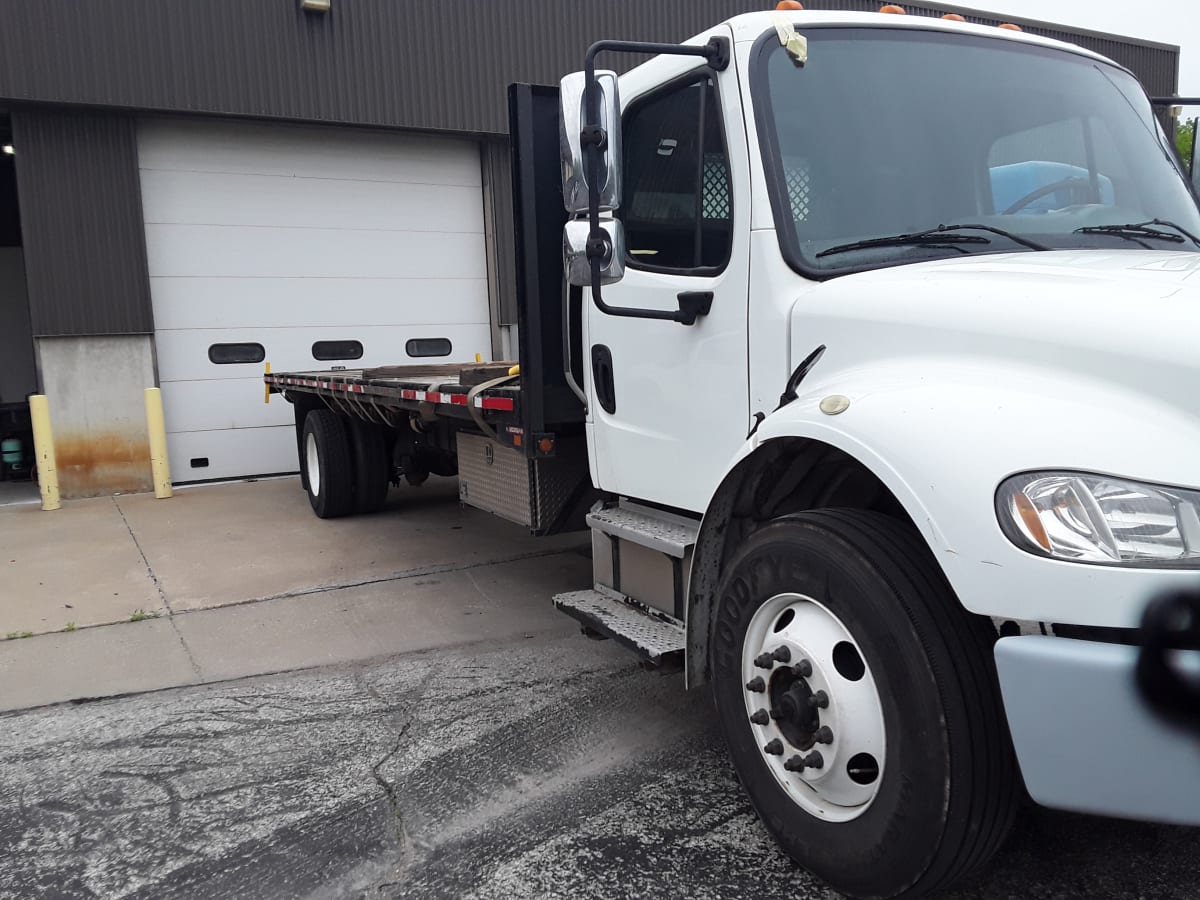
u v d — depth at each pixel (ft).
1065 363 6.93
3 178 42.39
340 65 33.19
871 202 9.68
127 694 14.11
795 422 8.09
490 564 21.06
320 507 26.08
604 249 9.41
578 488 15.62
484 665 14.82
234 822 10.23
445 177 36.78
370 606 18.15
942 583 7.14
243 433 34.09
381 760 11.60
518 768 11.24
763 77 9.61
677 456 11.00
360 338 35.78
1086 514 6.14
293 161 34.04
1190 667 5.77
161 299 32.45
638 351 11.55
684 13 39.06
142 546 23.59
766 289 9.37
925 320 7.91
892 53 10.33
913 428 7.08
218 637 16.58
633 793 10.50
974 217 9.99
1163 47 45.96
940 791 6.84
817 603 7.79
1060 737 6.24
